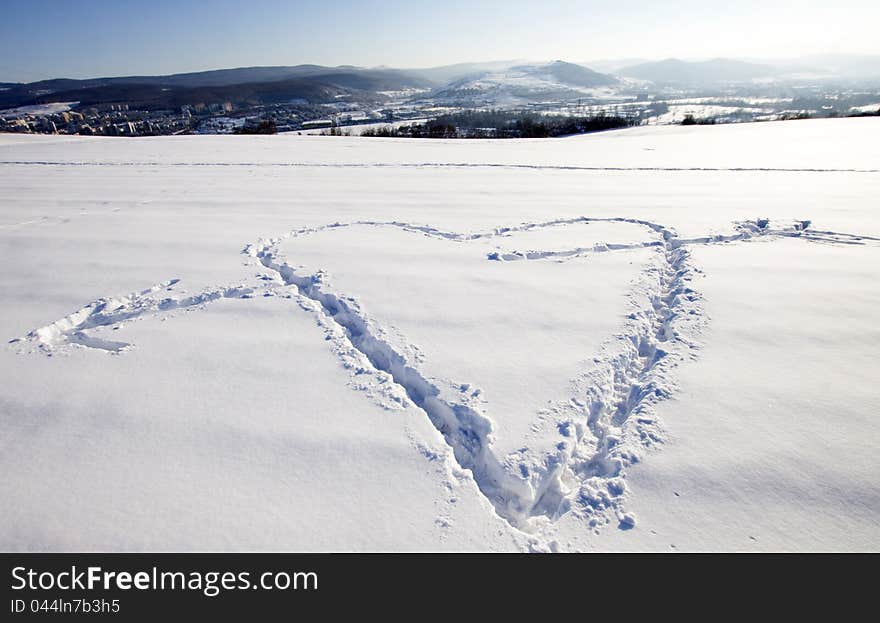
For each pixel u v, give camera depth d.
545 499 2.32
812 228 5.92
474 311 3.97
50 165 12.94
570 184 9.48
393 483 2.27
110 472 2.33
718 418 2.64
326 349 3.45
